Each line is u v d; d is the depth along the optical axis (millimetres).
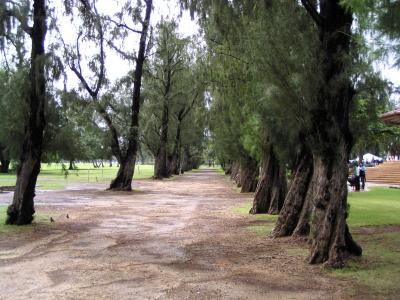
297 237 11516
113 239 11867
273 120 11039
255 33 10055
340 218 8859
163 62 44844
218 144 31875
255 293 6930
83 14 22562
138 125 32438
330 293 6902
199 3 13156
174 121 54031
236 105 17438
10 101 13812
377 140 26969
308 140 9430
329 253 8727
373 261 8953
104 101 29750
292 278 7805
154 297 6723
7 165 58281
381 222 14695
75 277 7902
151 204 21953
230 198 25953
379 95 9562
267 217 16641
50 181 42031
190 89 44656
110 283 7508
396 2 5668
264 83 9727
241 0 12055
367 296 6723
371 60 8383
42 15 14281
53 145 14609
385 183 39875
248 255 9797
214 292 6984
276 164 17750
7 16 13875
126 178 31250
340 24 9352
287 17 9750
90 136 25469
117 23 30000
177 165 69000
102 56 29562
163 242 11445
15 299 6645
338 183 8953
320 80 9117
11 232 12711
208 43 16688
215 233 12938
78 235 12445
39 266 8727
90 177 50250
